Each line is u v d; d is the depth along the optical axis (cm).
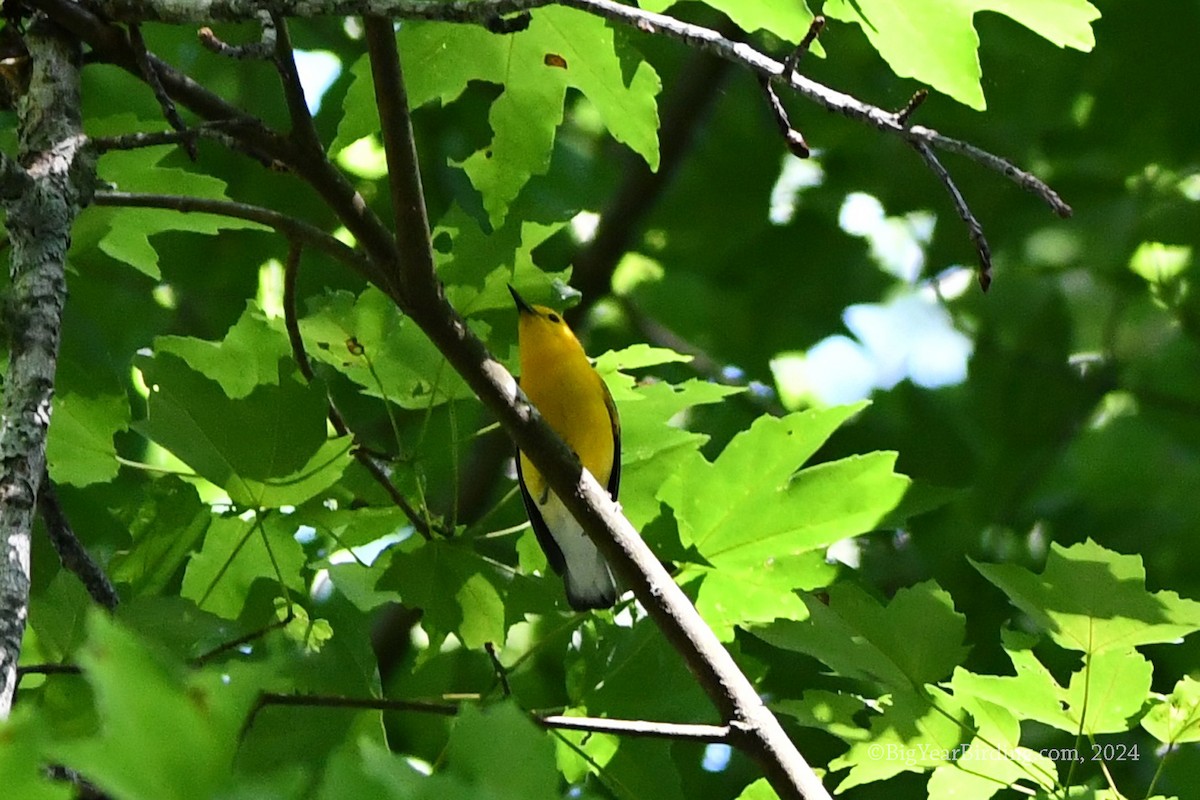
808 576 789
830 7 655
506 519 1388
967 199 1479
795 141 564
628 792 766
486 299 812
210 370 770
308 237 715
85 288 1364
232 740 260
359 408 1416
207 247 1402
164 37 1352
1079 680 691
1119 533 1449
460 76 780
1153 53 1296
